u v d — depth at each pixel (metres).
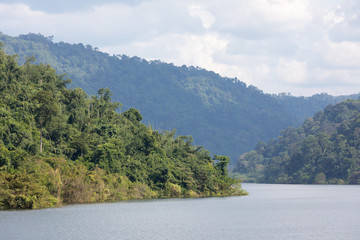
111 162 135.62
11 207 98.94
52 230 71.94
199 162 167.62
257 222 86.88
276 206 124.38
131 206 113.81
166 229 76.31
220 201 138.50
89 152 138.75
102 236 68.00
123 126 167.75
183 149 174.62
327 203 136.62
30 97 143.88
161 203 125.06
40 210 97.75
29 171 105.31
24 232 69.75
